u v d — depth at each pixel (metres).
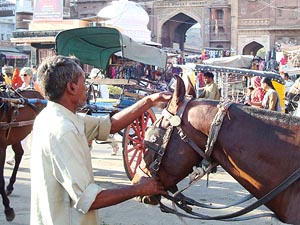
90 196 2.26
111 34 8.73
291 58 28.92
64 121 2.30
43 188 2.29
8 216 5.83
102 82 9.06
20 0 40.81
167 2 49.16
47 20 25.42
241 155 2.70
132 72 11.60
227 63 20.89
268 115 2.76
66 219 2.30
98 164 9.08
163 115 2.83
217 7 46.62
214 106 2.76
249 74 11.99
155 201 2.85
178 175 2.77
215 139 2.69
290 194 2.63
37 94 7.49
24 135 6.83
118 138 10.94
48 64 2.40
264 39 44.47
